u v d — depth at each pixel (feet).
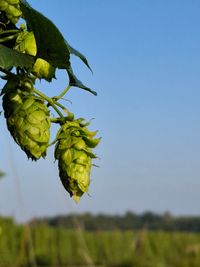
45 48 1.22
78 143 1.30
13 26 1.31
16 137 1.26
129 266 11.72
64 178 1.31
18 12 1.28
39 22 1.19
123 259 12.05
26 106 1.25
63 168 1.30
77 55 1.38
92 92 1.34
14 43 1.30
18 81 1.25
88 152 1.30
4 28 1.30
